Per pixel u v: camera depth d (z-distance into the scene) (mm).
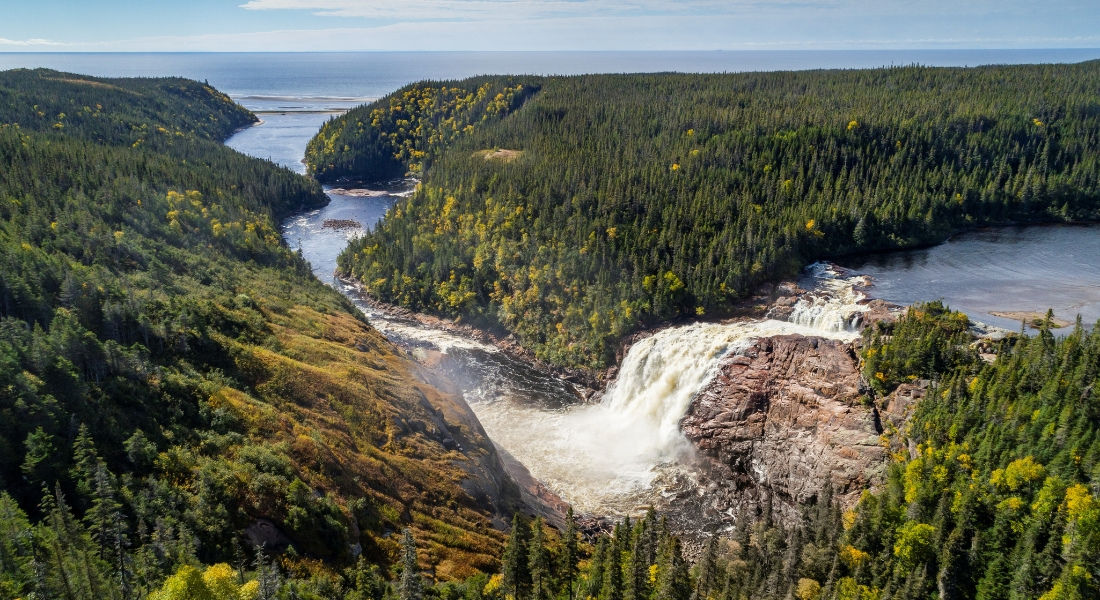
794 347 108625
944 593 63375
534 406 125875
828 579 66500
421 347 145375
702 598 66562
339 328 124250
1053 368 80000
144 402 76875
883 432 92312
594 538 88875
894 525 73125
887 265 147750
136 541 59375
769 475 101125
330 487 76125
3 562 50219
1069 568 56562
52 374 72000
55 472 62812
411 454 90250
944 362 93938
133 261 126000
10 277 87312
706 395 112625
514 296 152125
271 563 63844
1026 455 70125
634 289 136000
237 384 89312
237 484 68812
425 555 74938
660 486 102938
